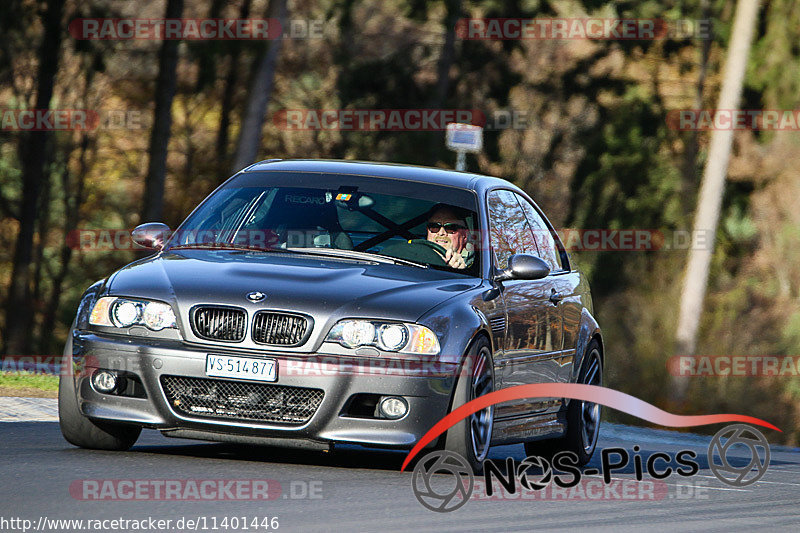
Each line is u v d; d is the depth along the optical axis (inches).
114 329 1003.9
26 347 4215.1
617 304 3649.1
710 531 838.5
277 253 1111.0
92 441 1038.4
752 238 4023.1
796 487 1169.4
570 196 4158.5
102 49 3853.3
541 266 1123.3
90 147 4325.8
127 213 4362.7
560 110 4185.5
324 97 4077.3
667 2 4146.2
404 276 1064.2
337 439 970.1
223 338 983.0
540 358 1189.1
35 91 4037.9
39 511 756.0
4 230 4448.8
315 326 979.9
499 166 4114.2
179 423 976.9
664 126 4146.2
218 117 4079.7
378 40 4072.3
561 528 804.6
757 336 3745.1
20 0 3843.5
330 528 750.5
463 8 4042.8
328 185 1191.6
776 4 3973.9
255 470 970.1
